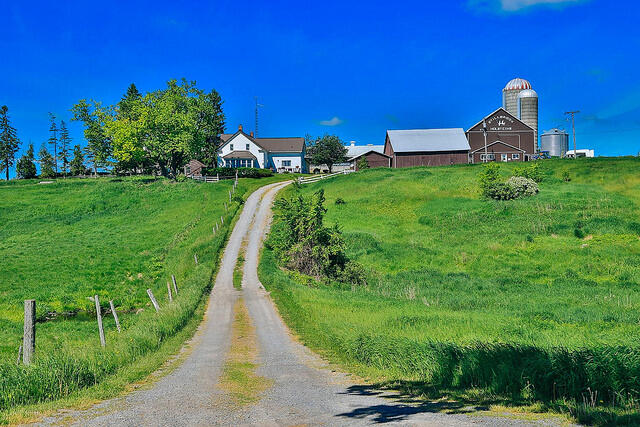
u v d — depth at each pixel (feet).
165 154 296.92
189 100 304.91
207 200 246.27
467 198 211.82
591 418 29.86
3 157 429.38
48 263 153.99
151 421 32.91
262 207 230.89
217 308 102.42
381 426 29.50
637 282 118.11
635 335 58.23
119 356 54.19
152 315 84.84
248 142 390.63
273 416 33.19
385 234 177.68
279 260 147.13
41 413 35.86
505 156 326.85
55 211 228.84
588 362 36.24
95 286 130.93
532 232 163.12
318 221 139.23
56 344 77.41
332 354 59.88
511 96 402.31
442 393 38.93
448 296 105.19
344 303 95.66
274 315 93.04
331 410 34.37
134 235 191.52
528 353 39.83
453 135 332.19
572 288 111.24
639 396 34.76
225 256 159.22
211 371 50.67
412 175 261.85
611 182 220.23
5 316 103.76
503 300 98.22
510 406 33.78
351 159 366.02
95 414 35.24
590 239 154.40
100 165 330.34
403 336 55.36
